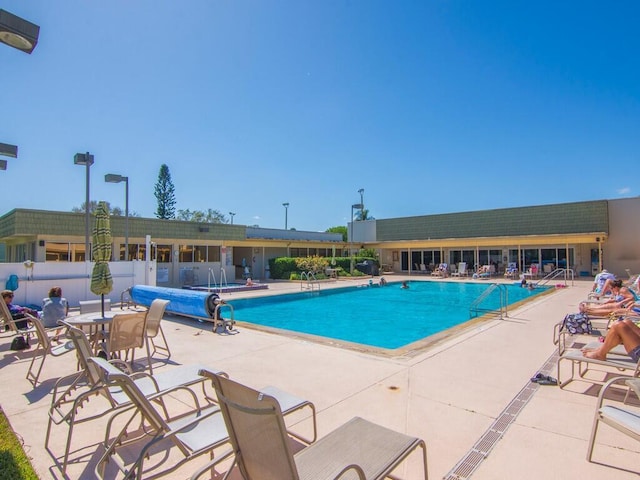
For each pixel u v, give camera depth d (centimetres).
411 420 341
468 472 258
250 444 183
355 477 184
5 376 477
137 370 507
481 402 383
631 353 391
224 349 620
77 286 1140
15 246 2014
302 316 1245
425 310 1357
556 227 2641
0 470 264
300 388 427
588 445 295
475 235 2994
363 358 556
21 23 353
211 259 2161
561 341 642
